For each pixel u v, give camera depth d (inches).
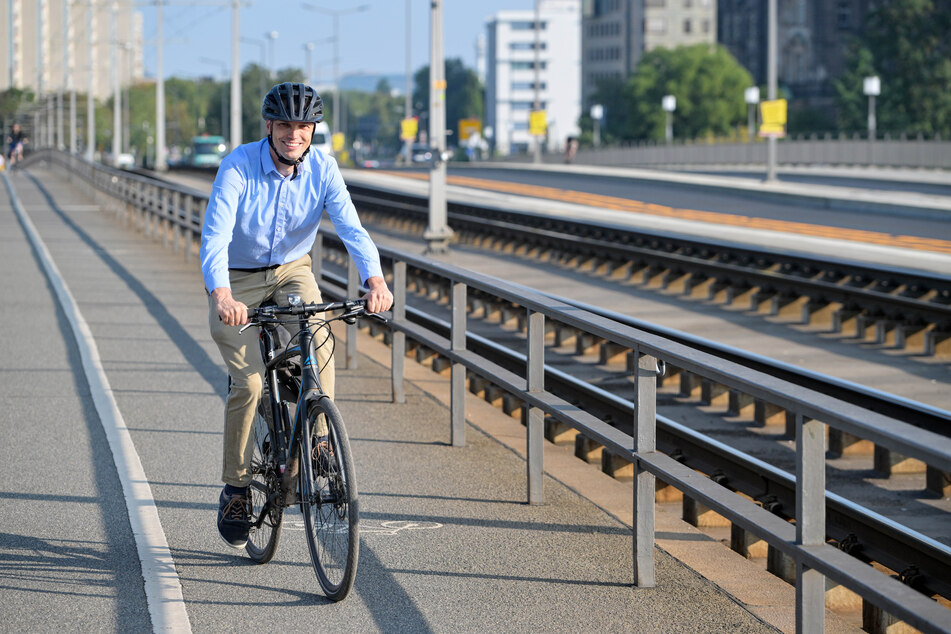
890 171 2415.1
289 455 224.1
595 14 7736.2
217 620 209.9
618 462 338.6
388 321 398.3
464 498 286.5
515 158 4677.7
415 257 359.9
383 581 229.3
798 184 1856.5
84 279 785.6
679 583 227.8
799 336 595.2
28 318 602.9
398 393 399.2
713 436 384.5
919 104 5128.0
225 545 251.9
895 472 334.6
